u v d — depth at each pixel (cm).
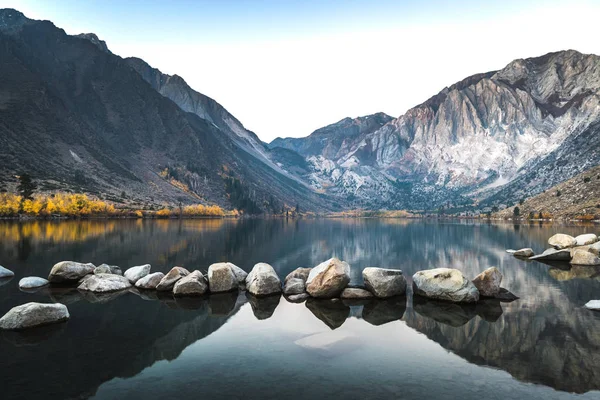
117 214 17262
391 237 8569
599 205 17412
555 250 4412
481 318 1928
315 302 2314
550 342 1530
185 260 4031
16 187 16688
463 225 16600
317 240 7456
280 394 1045
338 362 1303
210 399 1014
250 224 15525
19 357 1330
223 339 1562
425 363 1297
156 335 1608
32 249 4659
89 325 1747
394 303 2295
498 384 1122
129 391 1066
